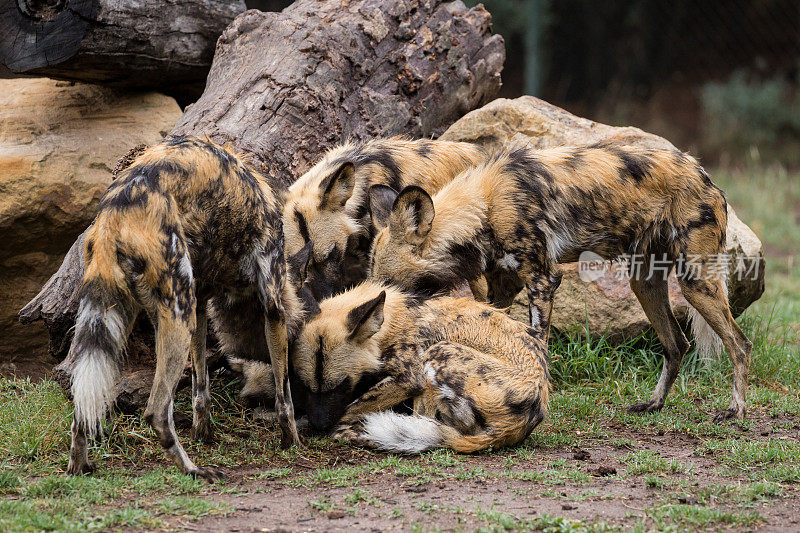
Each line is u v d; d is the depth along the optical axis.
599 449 8.77
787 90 33.03
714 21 33.22
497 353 8.94
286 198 10.28
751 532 6.21
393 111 12.70
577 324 11.98
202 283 7.77
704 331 10.87
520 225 10.12
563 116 13.40
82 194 11.93
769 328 13.77
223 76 12.11
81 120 12.64
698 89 33.84
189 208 7.27
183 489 7.00
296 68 11.70
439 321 9.17
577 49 33.41
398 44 13.08
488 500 6.85
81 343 6.82
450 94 13.64
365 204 10.77
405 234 9.90
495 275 10.70
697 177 10.45
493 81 14.48
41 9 11.81
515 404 8.45
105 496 6.79
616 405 10.63
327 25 12.38
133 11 11.95
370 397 8.92
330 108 11.90
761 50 33.44
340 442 8.69
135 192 7.03
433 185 11.23
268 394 9.16
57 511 6.35
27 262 11.87
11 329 11.85
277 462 8.08
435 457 8.09
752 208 25.19
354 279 11.09
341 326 8.83
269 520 6.32
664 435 9.41
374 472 7.64
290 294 8.71
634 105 33.62
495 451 8.48
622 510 6.65
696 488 7.27
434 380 8.68
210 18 13.08
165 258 6.96
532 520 6.27
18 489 6.84
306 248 9.06
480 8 14.37
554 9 32.34
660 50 33.78
